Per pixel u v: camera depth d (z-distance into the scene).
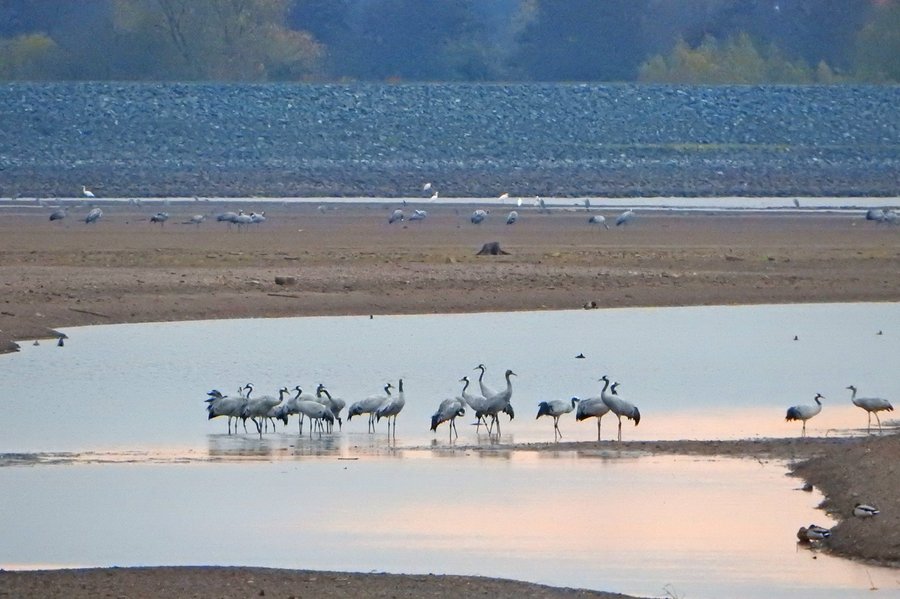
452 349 28.91
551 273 38.16
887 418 22.33
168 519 16.11
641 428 21.53
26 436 20.72
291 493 17.33
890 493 16.23
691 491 17.36
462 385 25.27
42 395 23.95
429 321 32.59
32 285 34.50
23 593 12.98
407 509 16.55
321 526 15.84
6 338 29.12
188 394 24.27
